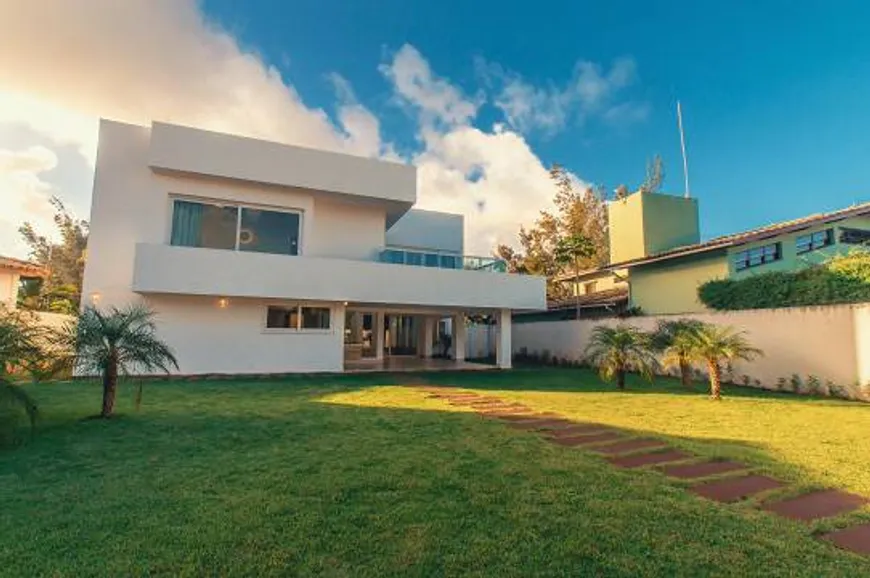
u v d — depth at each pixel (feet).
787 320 37.93
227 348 42.78
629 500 12.47
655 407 28.60
